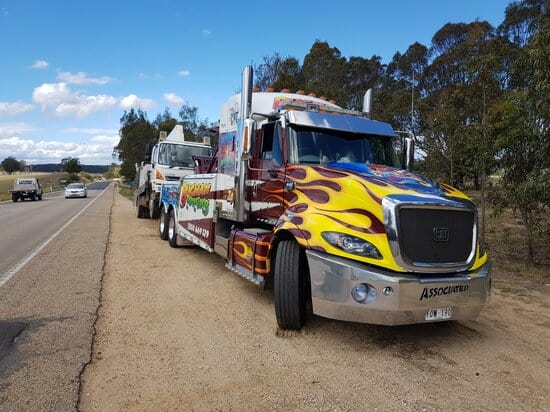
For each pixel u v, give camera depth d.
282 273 5.19
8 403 3.56
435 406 3.68
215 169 9.55
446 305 4.59
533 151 8.45
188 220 9.92
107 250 10.74
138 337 5.05
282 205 6.03
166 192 12.36
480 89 10.52
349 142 6.41
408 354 4.77
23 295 6.64
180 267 8.88
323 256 4.71
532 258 9.50
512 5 19.98
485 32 11.82
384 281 4.39
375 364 4.48
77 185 47.34
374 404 3.69
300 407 3.62
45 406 3.53
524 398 3.87
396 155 6.80
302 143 6.12
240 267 6.67
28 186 40.12
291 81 23.61
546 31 7.78
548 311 6.43
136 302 6.40
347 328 5.46
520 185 8.50
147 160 18.11
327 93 23.97
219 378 4.09
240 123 6.87
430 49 33.06
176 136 17.30
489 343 5.15
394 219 4.50
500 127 8.75
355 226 4.71
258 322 5.65
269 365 4.39
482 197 10.09
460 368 4.45
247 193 7.00
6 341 4.84
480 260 4.98
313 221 4.99
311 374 4.21
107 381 3.98
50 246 11.32
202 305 6.34
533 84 8.16
